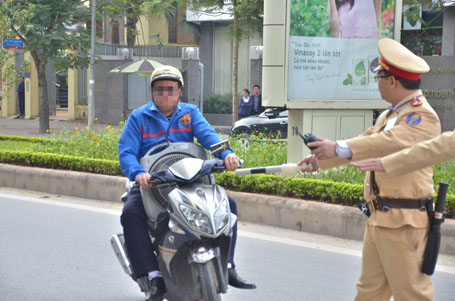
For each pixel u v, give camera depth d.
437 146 3.12
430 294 3.46
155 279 4.27
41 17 19.17
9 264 6.11
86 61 21.14
